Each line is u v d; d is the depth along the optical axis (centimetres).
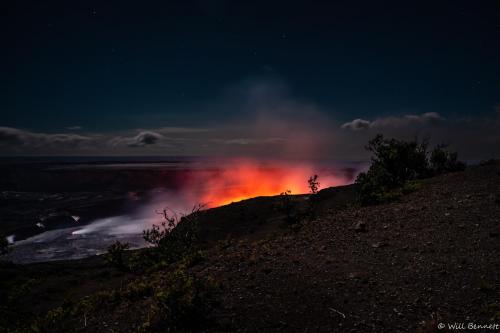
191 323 716
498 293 637
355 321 645
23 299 2075
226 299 793
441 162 2334
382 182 1998
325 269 884
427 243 925
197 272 1025
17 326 1234
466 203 1182
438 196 1358
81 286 2383
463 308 618
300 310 712
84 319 934
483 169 1697
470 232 939
